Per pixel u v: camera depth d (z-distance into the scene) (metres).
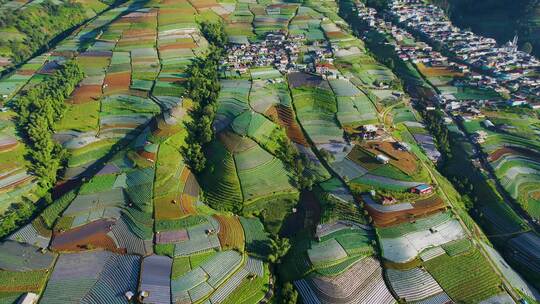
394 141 163.62
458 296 106.69
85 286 107.69
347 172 147.88
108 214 130.50
